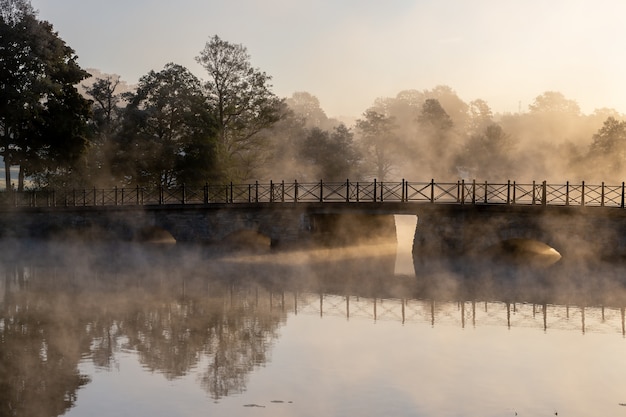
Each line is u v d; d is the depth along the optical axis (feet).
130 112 185.26
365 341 65.82
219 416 46.65
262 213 136.67
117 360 59.67
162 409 48.01
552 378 54.29
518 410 47.60
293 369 56.70
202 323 73.67
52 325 72.64
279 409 47.78
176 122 188.03
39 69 167.12
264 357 60.23
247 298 88.28
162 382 53.67
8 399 50.03
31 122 167.32
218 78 195.52
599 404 48.75
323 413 47.03
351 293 92.27
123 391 51.65
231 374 55.47
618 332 69.41
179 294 90.63
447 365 57.72
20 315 77.41
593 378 54.39
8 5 169.58
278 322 74.28
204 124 182.70
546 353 61.52
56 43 171.94
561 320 74.90
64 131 169.68
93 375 55.57
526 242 131.64
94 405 48.83
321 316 77.41
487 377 54.54
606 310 79.97
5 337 67.62
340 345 64.39
